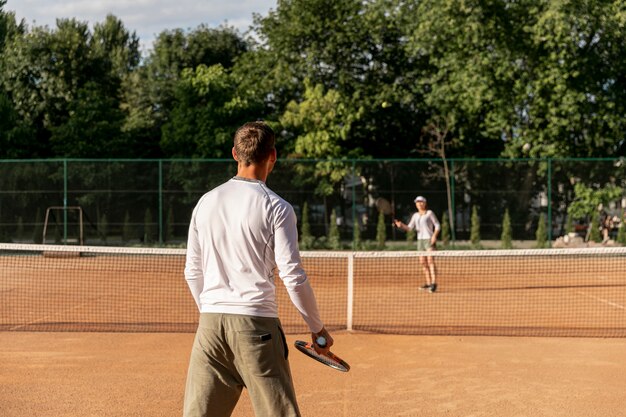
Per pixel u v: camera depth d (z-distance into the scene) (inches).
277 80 1035.9
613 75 832.3
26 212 756.0
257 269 117.0
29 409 196.5
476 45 837.2
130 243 768.9
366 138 1083.3
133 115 1176.8
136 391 215.3
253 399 117.1
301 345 128.7
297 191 794.8
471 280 532.1
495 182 784.3
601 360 260.2
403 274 567.8
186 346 281.6
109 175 768.3
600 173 763.4
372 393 214.8
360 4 1050.1
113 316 354.9
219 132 917.2
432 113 1001.5
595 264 652.7
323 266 619.8
